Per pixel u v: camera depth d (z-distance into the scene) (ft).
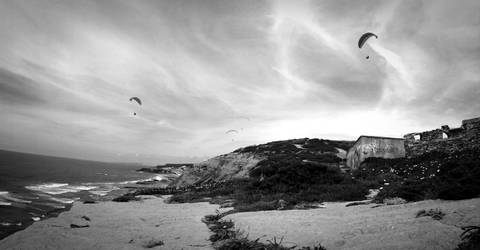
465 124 87.81
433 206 35.22
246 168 135.85
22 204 110.11
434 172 66.80
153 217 52.11
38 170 373.61
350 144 184.55
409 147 100.53
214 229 39.81
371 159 101.40
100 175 371.97
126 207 67.41
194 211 59.11
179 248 30.63
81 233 37.52
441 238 23.13
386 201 45.24
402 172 81.66
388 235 25.93
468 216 27.63
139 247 31.35
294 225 35.22
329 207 49.57
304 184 72.38
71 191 167.12
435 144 91.45
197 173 150.51
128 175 402.31
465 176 42.78
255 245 28.32
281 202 56.95
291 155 143.74
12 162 508.12
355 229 29.78
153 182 245.86
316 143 184.55
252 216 44.29
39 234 36.14
